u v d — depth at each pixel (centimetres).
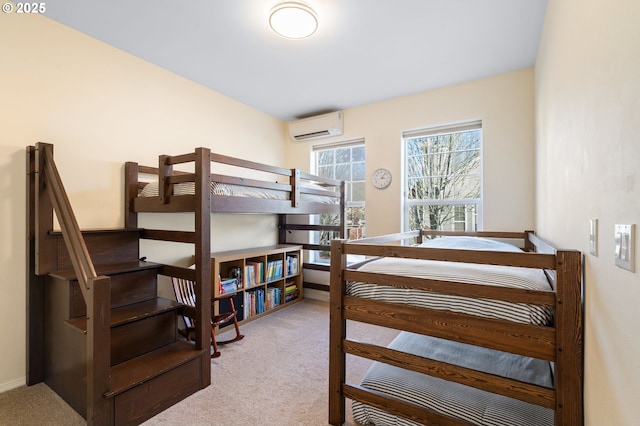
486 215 310
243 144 378
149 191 255
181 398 191
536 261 120
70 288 190
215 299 271
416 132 358
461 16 215
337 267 166
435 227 351
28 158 210
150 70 283
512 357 173
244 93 350
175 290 283
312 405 186
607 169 88
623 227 76
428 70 295
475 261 132
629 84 72
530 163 291
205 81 320
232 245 365
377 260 183
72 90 234
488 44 250
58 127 227
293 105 386
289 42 248
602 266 93
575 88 128
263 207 260
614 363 83
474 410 143
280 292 383
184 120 312
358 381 212
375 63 282
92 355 154
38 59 217
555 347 117
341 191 375
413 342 196
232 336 289
